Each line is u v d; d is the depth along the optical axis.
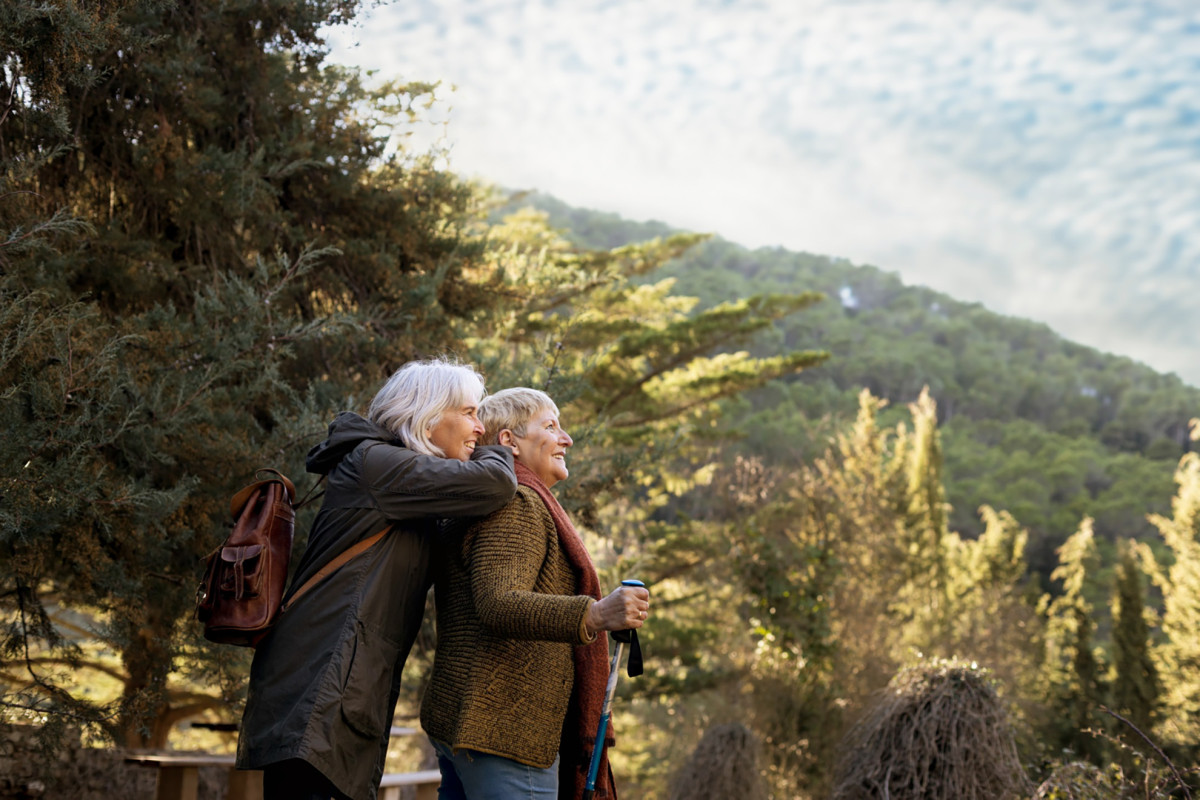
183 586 4.41
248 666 4.63
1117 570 17.06
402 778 4.81
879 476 12.61
